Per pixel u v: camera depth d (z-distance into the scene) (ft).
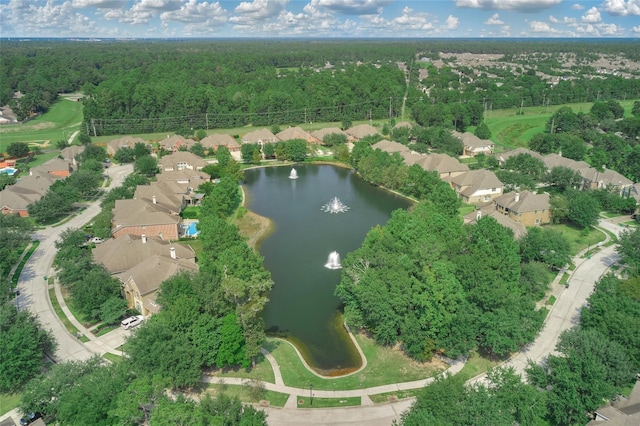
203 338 230.89
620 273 327.67
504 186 508.12
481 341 248.32
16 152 636.07
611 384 207.92
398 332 268.21
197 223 411.95
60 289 322.96
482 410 181.57
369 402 224.74
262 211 478.59
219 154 615.57
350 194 532.32
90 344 264.72
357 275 274.36
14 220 384.27
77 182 496.64
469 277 259.19
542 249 332.60
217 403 192.13
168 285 254.68
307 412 218.38
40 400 206.08
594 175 511.40
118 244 330.95
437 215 324.60
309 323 291.99
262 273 282.15
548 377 212.23
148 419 198.49
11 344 223.92
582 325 252.83
